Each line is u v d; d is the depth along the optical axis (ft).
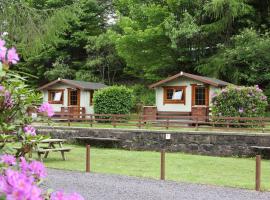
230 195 28.09
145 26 104.47
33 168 9.09
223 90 60.54
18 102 10.00
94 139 59.67
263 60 86.53
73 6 51.75
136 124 61.41
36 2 118.01
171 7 98.78
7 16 47.21
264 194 28.58
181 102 69.15
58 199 7.86
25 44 48.14
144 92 107.76
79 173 36.76
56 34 51.47
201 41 99.25
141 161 45.85
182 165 43.09
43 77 125.70
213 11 90.48
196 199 26.73
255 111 58.90
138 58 103.24
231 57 87.66
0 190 6.82
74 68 124.88
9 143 10.64
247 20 93.04
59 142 47.73
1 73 9.07
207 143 53.01
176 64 104.12
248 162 46.37
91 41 115.75
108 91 73.46
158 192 28.78
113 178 34.30
